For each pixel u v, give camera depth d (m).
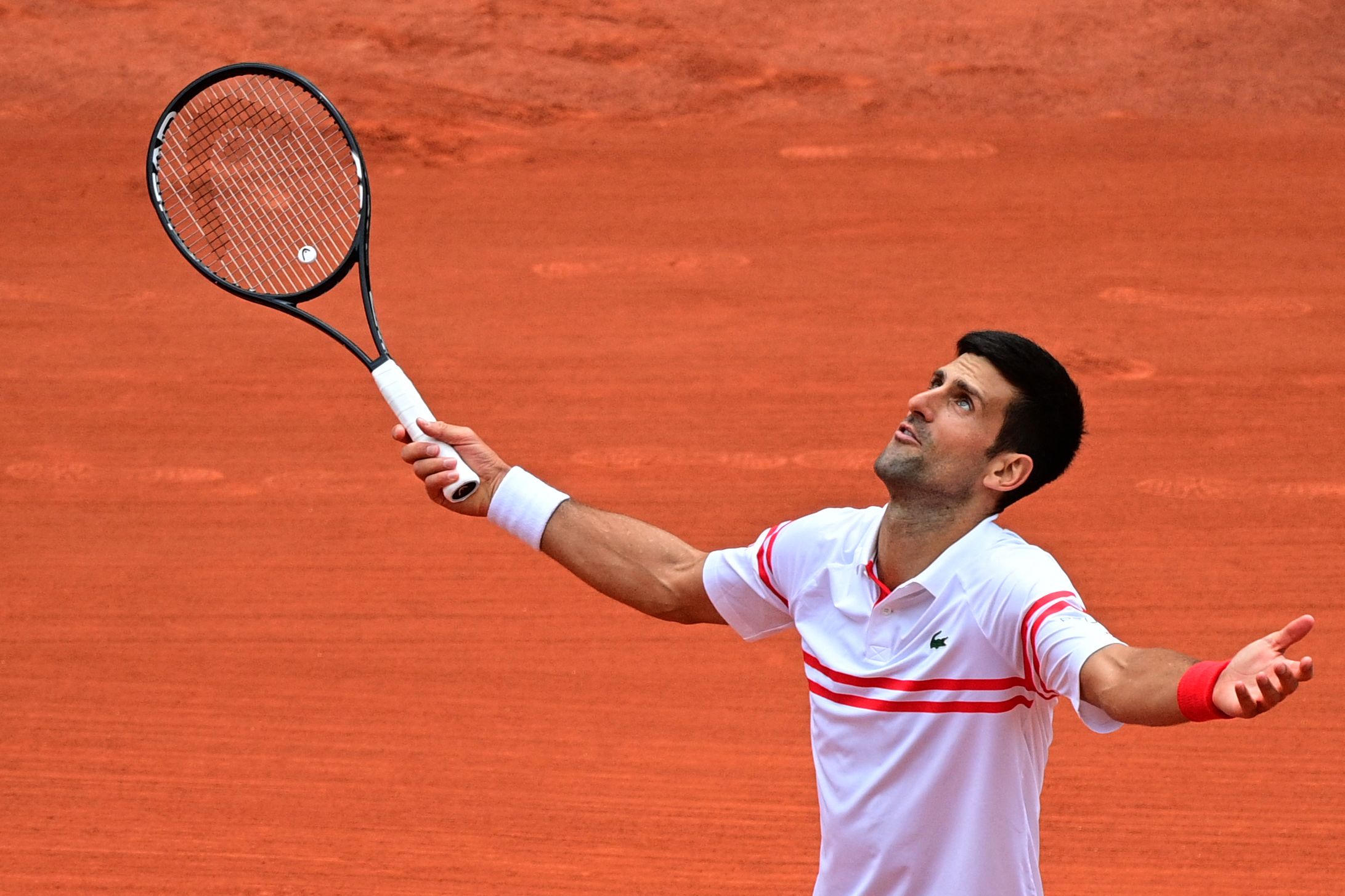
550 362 41.16
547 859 23.28
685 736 26.22
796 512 33.84
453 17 66.50
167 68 62.53
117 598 30.77
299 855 23.48
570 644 29.02
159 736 26.47
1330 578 31.11
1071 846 23.53
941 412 11.38
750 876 22.86
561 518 13.62
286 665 28.50
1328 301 44.31
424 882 22.84
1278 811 24.30
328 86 61.19
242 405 39.06
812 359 41.00
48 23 64.81
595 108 60.28
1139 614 29.92
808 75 62.53
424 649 28.91
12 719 27.00
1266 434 37.16
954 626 11.16
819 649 11.98
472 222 50.69
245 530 33.28
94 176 54.44
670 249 48.28
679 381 39.97
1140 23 65.88
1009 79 62.00
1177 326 42.84
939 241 48.66
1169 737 26.22
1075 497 34.38
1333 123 58.19
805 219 50.38
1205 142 56.72
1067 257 47.31
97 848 23.72
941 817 11.44
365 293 14.93
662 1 68.88
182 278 46.97
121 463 36.25
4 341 42.69
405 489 35.06
